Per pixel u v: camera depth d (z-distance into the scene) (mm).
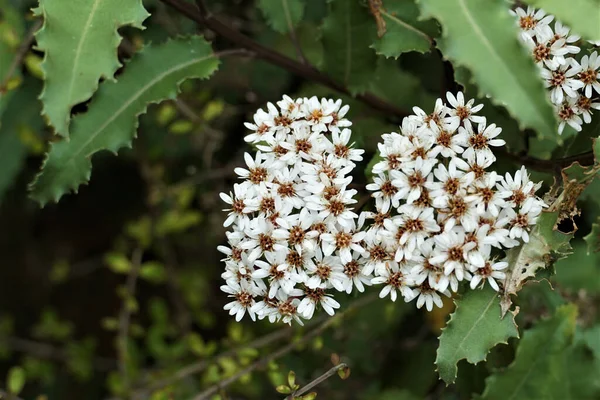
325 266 532
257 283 540
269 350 665
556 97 537
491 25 503
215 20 589
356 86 598
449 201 522
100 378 845
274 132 547
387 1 564
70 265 854
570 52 535
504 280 529
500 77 501
